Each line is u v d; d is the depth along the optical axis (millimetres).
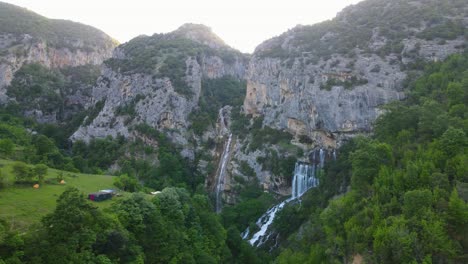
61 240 40469
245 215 98250
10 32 184625
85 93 187375
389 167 56219
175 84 141500
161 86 140500
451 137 52500
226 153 129625
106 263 42875
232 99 158500
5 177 61938
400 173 52188
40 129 150000
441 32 96312
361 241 48000
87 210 44969
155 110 135875
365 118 91062
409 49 96750
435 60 90562
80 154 133250
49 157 95000
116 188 74000
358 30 116750
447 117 58500
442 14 105688
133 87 146500
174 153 127062
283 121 115438
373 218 48812
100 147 134125
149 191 82875
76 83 194125
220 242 67375
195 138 133750
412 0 122125
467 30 93875
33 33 192500
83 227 42594
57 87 180625
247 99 139125
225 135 135875
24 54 176250
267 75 127500
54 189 63531
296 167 104812
